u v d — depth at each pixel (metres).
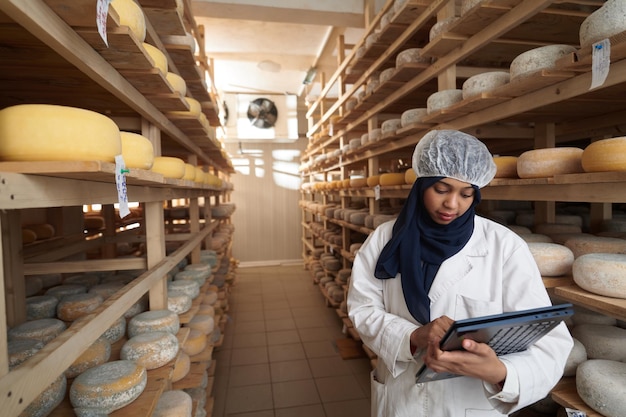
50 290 1.45
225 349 3.03
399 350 0.89
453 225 0.97
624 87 1.06
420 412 0.94
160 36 1.59
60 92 1.22
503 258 0.93
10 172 0.55
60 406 0.91
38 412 0.83
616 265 0.96
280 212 6.60
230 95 5.72
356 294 1.09
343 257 3.70
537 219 1.82
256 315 3.85
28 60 0.94
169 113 1.50
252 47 3.93
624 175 0.81
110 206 2.12
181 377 1.44
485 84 1.30
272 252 6.62
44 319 1.16
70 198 0.71
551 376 0.79
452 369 0.74
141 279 1.11
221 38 3.71
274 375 2.60
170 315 1.35
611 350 1.16
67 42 0.71
